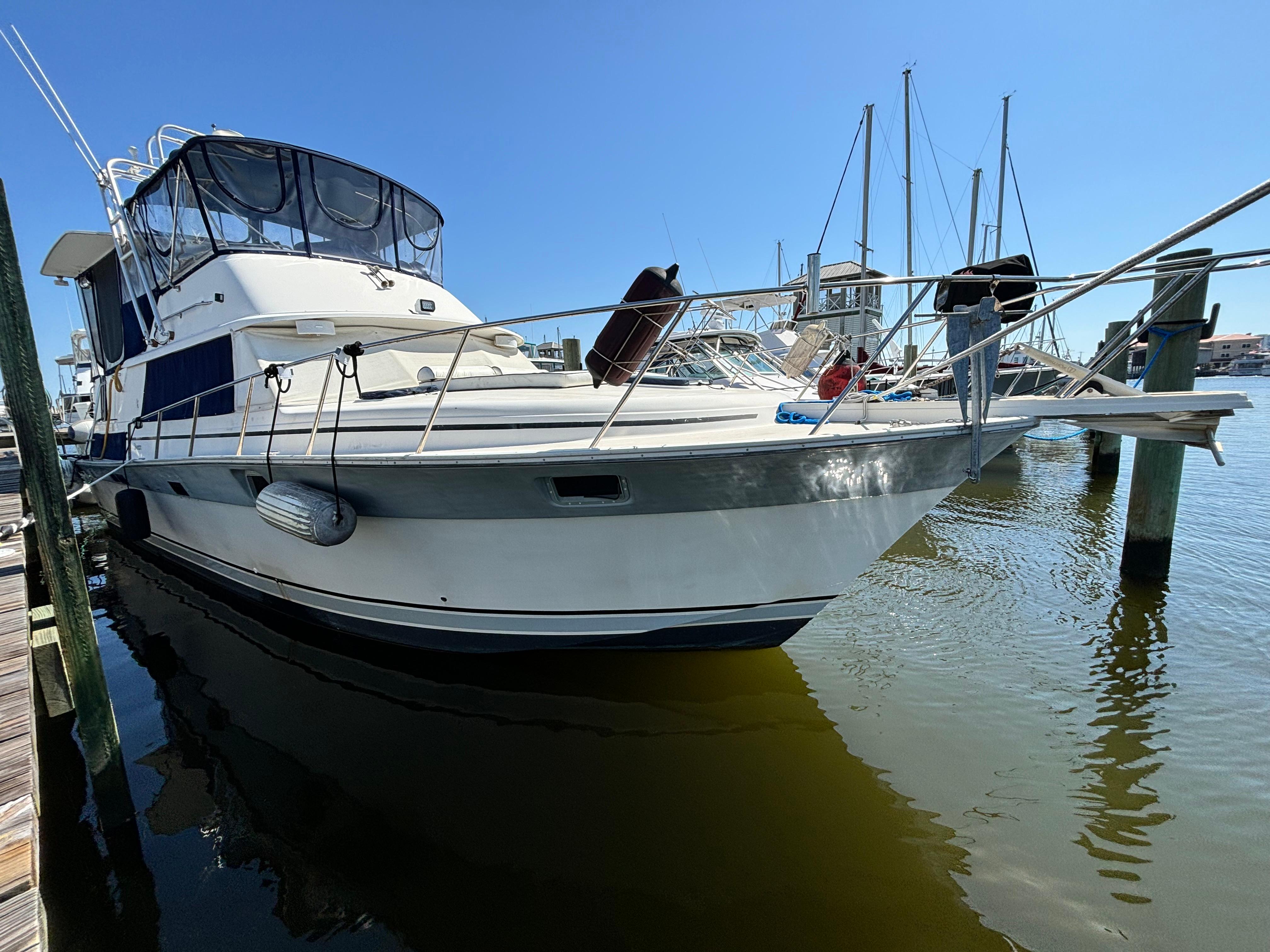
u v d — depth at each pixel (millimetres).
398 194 5961
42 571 6828
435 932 2383
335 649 4547
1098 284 2361
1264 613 5012
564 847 2752
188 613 5719
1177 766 3191
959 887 2482
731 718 3641
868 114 16562
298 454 4039
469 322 5629
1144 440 5750
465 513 3422
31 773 1872
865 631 4828
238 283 4875
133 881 2660
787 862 2627
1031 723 3572
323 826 2945
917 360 3691
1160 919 2320
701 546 3250
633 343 3789
